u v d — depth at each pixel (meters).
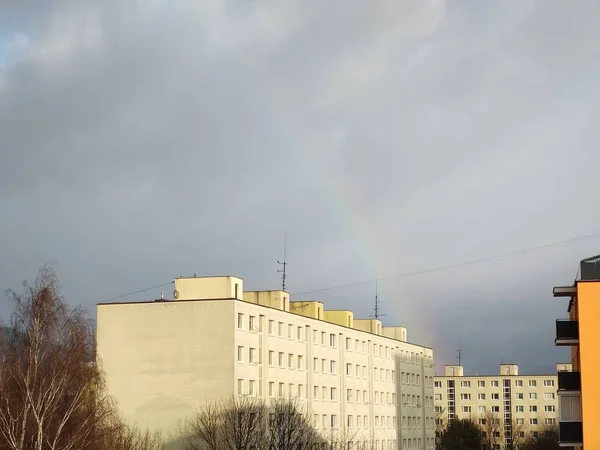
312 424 121.44
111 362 106.38
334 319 146.50
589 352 73.06
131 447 88.38
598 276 76.38
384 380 155.00
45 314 74.19
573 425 74.06
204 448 100.62
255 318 109.38
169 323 105.50
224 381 102.62
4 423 70.62
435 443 184.50
